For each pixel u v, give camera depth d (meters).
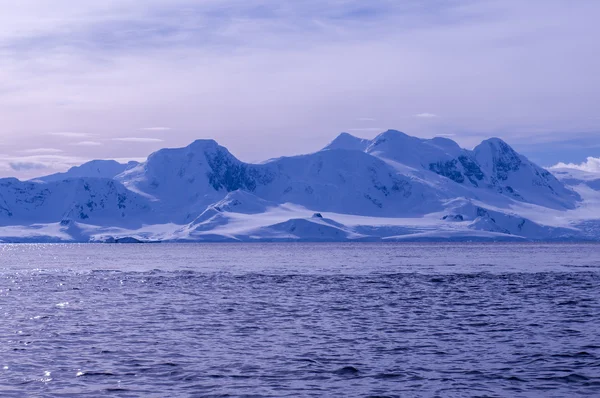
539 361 69.38
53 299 131.88
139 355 72.19
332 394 57.28
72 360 69.56
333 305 119.94
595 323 95.75
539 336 84.62
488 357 71.44
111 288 159.25
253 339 82.56
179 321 98.62
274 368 66.19
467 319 100.88
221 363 68.38
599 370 65.38
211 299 131.12
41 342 80.00
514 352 74.06
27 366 66.62
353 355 72.44
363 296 136.88
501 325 94.31
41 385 59.41
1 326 93.12
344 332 88.25
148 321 98.62
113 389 58.22
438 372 64.75
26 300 129.75
